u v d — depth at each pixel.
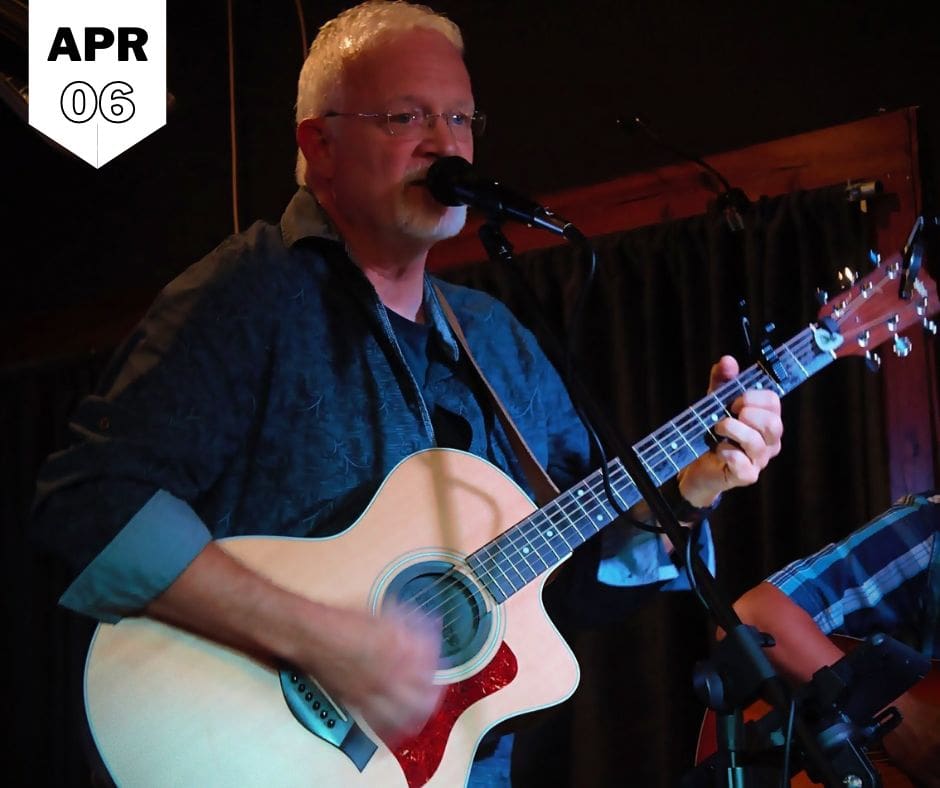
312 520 1.75
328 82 1.93
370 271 1.92
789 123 3.05
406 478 1.79
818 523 2.82
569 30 3.39
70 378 4.00
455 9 3.57
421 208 1.83
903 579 2.40
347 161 1.88
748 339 1.94
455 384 1.96
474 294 2.10
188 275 1.80
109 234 3.99
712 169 2.95
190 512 1.63
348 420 1.80
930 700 2.19
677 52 3.22
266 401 1.76
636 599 1.98
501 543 1.80
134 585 1.58
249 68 3.74
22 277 4.14
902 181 2.83
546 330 1.66
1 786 3.83
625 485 1.89
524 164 3.41
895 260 1.93
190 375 1.70
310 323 1.82
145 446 1.63
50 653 3.88
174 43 3.88
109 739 1.56
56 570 3.91
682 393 3.10
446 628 1.73
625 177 3.23
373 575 1.72
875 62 2.95
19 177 4.14
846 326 1.93
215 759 1.57
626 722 3.00
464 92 1.93
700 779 1.66
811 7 3.05
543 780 3.08
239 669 1.61
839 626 2.38
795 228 2.94
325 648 1.60
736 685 1.40
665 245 3.13
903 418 2.77
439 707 1.68
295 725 1.61
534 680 1.74
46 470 1.64
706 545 1.98
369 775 1.61
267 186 3.67
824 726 1.40
